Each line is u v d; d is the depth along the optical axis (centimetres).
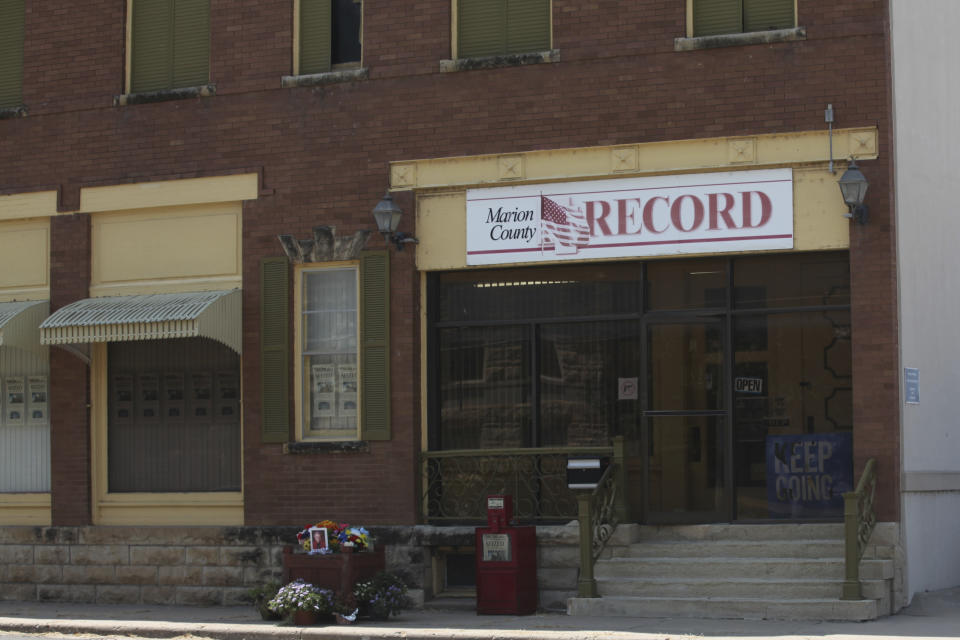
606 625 1212
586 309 1440
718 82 1384
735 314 1384
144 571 1531
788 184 1352
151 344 1584
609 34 1424
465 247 1457
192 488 1552
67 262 1593
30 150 1628
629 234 1402
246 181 1536
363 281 1479
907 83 1402
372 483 1459
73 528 1565
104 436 1585
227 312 1498
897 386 1312
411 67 1488
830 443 1352
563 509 1417
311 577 1326
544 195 1434
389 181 1484
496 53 1480
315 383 1511
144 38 1612
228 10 1570
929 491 1398
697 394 1395
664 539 1385
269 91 1538
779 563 1290
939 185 1478
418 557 1428
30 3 1653
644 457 1402
